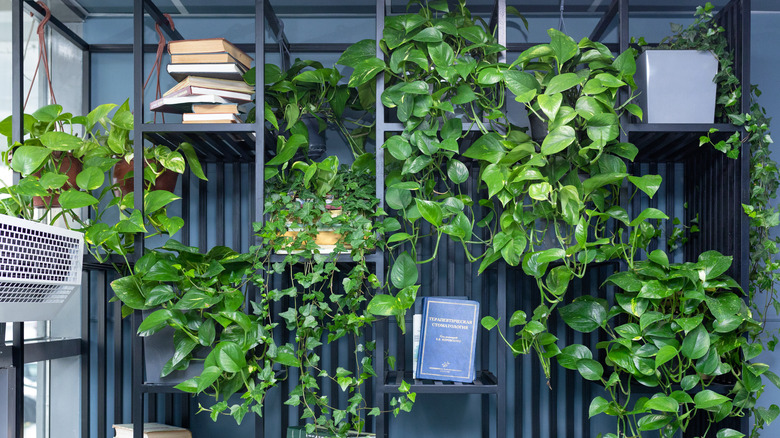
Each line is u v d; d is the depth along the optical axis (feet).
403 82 5.12
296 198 5.41
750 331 5.28
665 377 5.17
